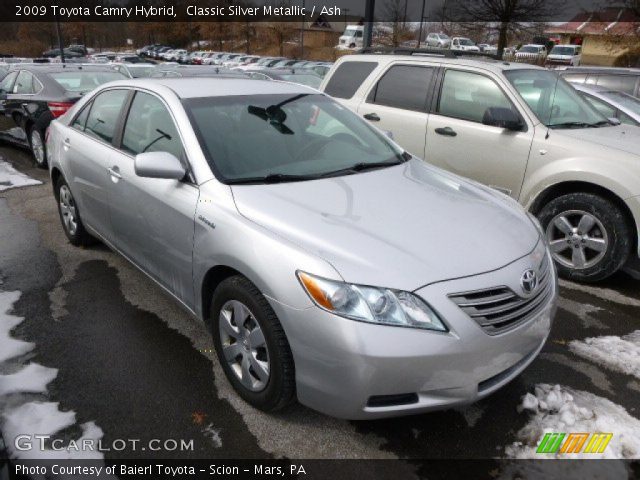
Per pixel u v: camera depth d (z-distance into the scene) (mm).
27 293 3883
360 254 2328
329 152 3381
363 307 2188
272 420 2627
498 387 2430
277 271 2359
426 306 2211
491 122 4590
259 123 3346
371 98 5762
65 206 4730
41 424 2562
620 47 28203
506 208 3072
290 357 2416
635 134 4617
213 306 2781
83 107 4418
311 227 2492
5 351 3145
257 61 32781
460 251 2457
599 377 3049
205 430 2555
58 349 3182
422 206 2838
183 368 3021
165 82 3684
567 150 4301
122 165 3523
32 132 7824
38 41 49688
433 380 2227
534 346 2586
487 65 4973
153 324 3488
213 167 2932
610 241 4137
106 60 30703
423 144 5266
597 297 4117
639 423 2666
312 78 12938
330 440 2516
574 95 5230
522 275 2473
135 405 2711
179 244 2977
